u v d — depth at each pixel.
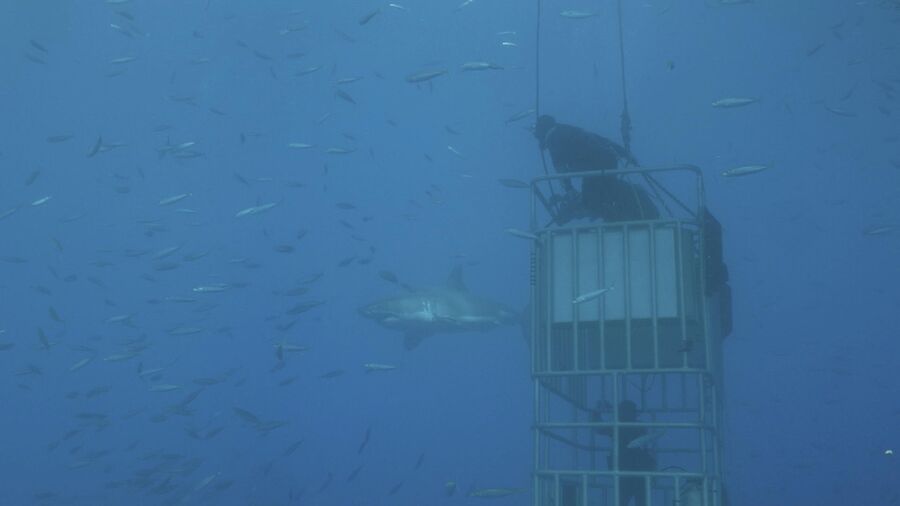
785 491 24.34
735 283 30.84
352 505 23.69
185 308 39.59
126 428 30.36
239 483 22.59
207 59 20.81
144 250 17.12
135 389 34.62
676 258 6.95
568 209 8.10
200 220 46.59
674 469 7.34
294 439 34.34
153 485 14.44
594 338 7.83
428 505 24.23
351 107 48.88
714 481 6.55
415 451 35.56
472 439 37.22
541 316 7.40
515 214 39.06
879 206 34.53
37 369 15.95
